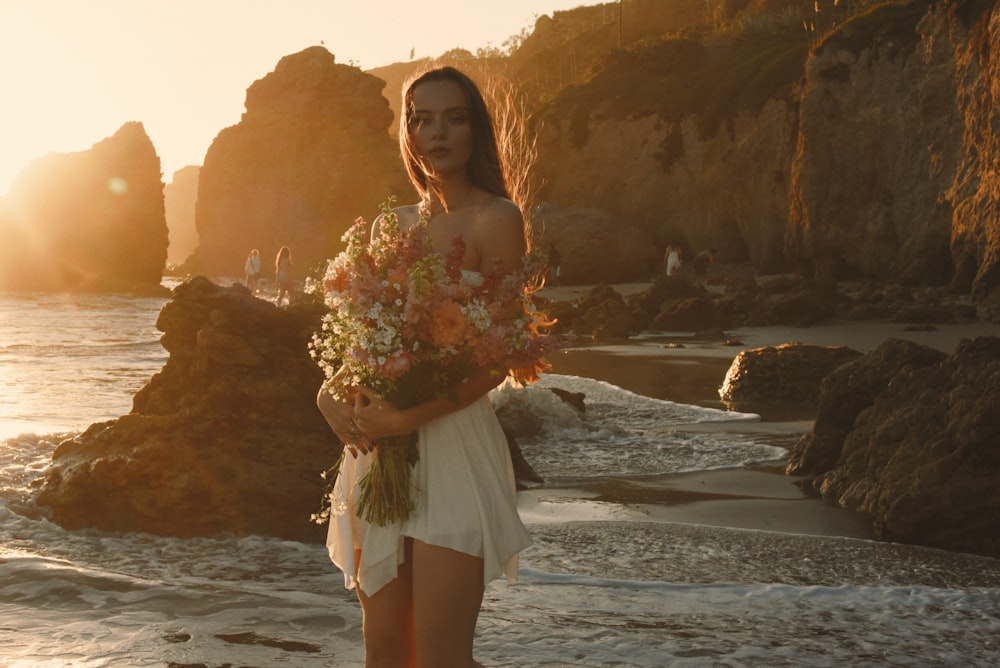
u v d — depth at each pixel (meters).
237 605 4.34
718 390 13.11
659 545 5.62
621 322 23.03
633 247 48.97
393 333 2.88
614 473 7.86
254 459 5.94
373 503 2.99
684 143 52.66
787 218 44.72
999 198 23.25
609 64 60.25
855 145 35.03
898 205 33.12
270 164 85.25
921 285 30.36
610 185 55.50
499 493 3.08
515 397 9.52
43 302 44.47
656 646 3.89
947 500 5.79
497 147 3.33
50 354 17.88
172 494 5.72
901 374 7.26
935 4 31.78
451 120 3.21
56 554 5.30
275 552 5.42
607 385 12.77
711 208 50.81
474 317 2.90
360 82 85.88
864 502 6.59
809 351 12.30
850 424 7.71
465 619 3.01
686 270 48.28
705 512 6.54
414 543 3.00
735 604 4.48
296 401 6.13
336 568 5.15
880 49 35.06
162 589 4.50
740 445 9.02
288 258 36.72
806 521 6.32
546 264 3.10
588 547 5.57
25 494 6.11
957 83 27.19
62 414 10.41
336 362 3.25
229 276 88.81
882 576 5.08
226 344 6.06
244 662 3.70
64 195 74.56
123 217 75.81
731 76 50.97
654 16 97.88
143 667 3.66
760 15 62.88
